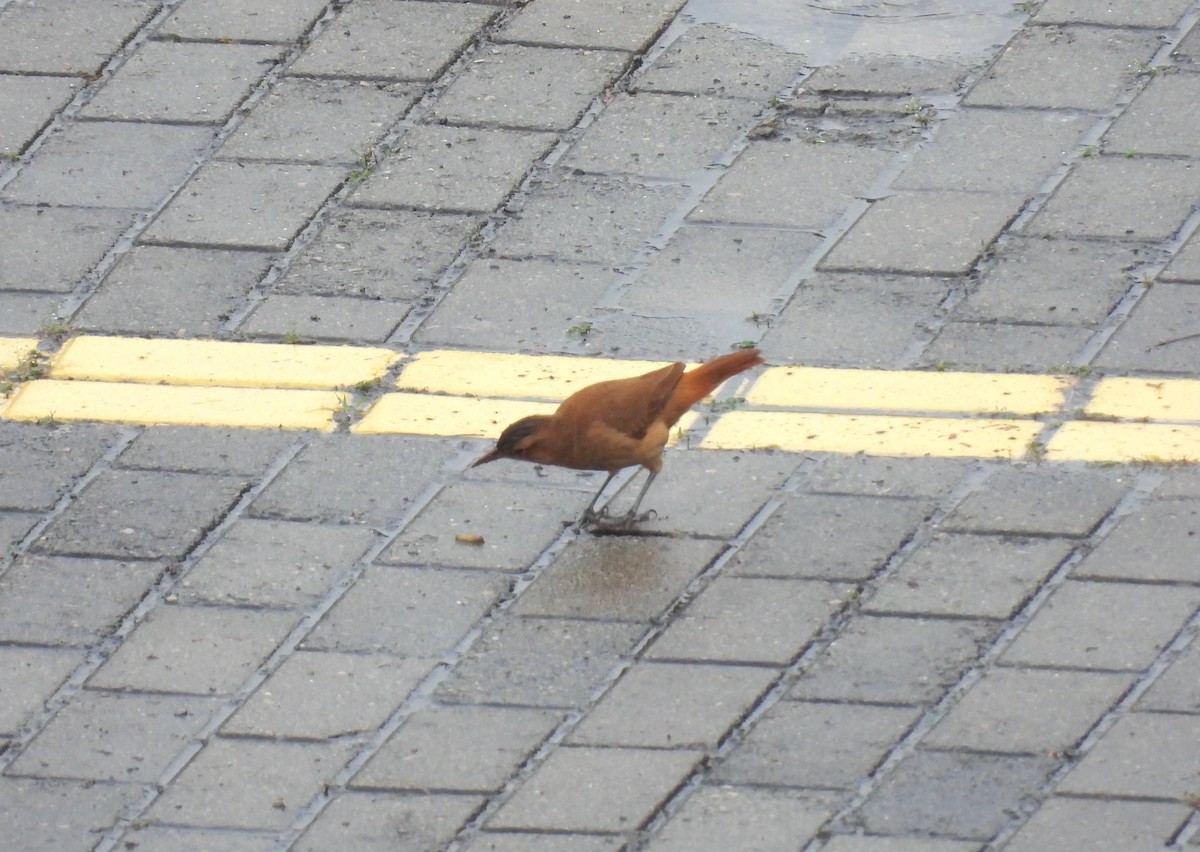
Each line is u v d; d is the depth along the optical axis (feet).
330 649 33.35
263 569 35.29
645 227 44.57
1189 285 41.32
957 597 33.65
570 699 32.01
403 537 36.01
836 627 33.27
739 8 52.65
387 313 42.27
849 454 37.42
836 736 30.83
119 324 42.24
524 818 29.60
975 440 37.50
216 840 29.48
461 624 33.81
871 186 45.47
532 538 35.88
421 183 46.34
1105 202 44.16
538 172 46.60
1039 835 28.63
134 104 49.49
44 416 39.58
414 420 39.04
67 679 32.94
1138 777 29.50
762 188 45.60
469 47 51.34
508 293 42.65
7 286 43.42
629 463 35.40
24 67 50.98
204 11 53.21
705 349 40.57
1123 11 50.98
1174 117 46.78
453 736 31.32
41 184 46.73
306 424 39.09
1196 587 33.40
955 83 48.80
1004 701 31.27
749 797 29.76
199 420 39.34
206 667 33.04
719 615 33.71
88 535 36.32
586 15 52.39
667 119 48.14
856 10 52.34
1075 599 33.40
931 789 29.63
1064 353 39.75
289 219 45.29
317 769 30.78
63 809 30.22
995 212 44.21
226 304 42.75
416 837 29.35
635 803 29.76
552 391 39.50
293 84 50.06
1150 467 36.35
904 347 40.32
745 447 37.88
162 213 45.62
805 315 41.47
